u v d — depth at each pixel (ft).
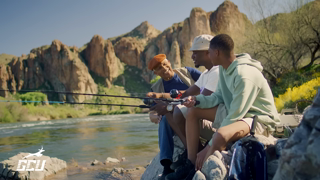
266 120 7.63
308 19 54.24
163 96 10.87
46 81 457.27
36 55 484.74
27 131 66.23
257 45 62.18
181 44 463.83
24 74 465.47
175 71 11.86
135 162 18.76
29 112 215.31
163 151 9.82
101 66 487.61
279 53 60.75
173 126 9.82
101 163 18.80
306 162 4.57
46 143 34.78
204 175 7.17
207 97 8.43
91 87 442.09
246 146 6.91
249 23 68.28
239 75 7.59
